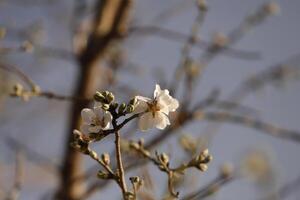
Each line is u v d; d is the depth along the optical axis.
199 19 6.16
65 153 6.69
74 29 7.17
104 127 2.87
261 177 5.77
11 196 5.02
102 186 6.12
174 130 6.12
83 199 6.09
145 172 4.01
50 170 6.62
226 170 4.64
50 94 4.68
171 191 3.50
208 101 6.44
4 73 6.51
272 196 5.66
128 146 4.02
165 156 3.58
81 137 2.96
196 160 3.50
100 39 7.05
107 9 7.11
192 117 6.31
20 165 5.16
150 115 2.93
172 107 2.98
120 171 2.98
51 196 6.66
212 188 4.07
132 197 3.02
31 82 4.77
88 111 2.91
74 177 6.56
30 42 5.59
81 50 7.06
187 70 6.18
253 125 6.46
